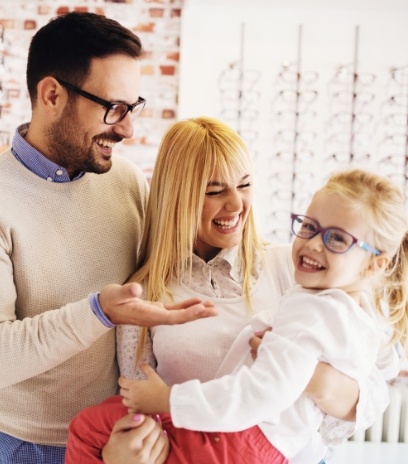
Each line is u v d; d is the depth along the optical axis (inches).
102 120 48.6
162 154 52.7
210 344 47.8
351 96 120.0
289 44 119.2
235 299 50.2
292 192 120.8
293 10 118.5
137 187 58.4
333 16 118.9
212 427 37.2
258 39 119.0
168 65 120.2
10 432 50.6
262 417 37.4
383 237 42.6
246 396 37.4
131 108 49.8
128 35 48.9
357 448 97.1
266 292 51.3
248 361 44.8
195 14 118.3
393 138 120.3
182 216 50.4
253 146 120.4
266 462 41.0
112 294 40.6
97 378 52.4
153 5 119.3
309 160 120.6
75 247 51.3
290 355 38.4
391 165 120.4
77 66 47.4
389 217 42.7
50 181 50.4
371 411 44.0
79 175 52.4
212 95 119.5
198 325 48.6
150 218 54.5
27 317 46.6
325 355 40.2
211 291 50.9
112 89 47.9
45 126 49.8
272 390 37.3
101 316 41.3
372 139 120.4
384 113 120.1
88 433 43.3
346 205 41.9
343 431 45.2
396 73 119.1
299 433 42.0
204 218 50.5
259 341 42.4
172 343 48.3
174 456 41.7
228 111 119.6
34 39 50.3
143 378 49.9
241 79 119.1
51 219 50.4
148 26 119.6
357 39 119.1
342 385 40.7
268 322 44.6
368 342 42.9
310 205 43.8
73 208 51.6
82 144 49.3
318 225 42.6
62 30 48.1
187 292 51.0
